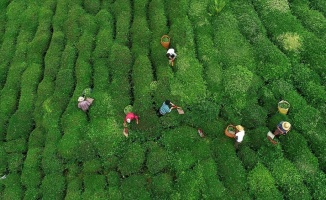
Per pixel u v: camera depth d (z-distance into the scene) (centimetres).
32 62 1955
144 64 1814
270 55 1777
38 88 1850
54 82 1861
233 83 1716
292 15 1941
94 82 1812
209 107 1645
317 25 1889
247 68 1766
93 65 1872
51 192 1578
